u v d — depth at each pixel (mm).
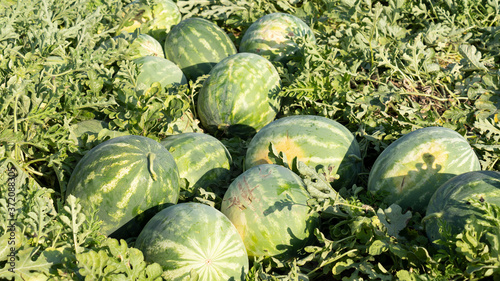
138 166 1912
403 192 1969
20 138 1986
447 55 2727
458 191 1814
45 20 2328
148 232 1842
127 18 2652
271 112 2416
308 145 2086
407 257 1800
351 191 2104
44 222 1761
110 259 1703
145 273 1743
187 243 1790
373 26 2453
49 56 2264
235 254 1820
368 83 2533
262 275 1836
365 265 1842
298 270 1886
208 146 2178
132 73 2359
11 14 2299
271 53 2658
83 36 2377
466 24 2805
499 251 1689
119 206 1891
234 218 1924
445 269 1745
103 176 1896
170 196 1966
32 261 1682
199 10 3092
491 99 2344
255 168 1999
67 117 2139
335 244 1881
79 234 1771
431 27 2697
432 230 1830
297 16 2947
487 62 2617
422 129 2033
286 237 1892
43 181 2107
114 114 2219
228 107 2350
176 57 2701
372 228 1851
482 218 1732
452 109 2326
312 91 2396
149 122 2164
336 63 2498
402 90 2404
